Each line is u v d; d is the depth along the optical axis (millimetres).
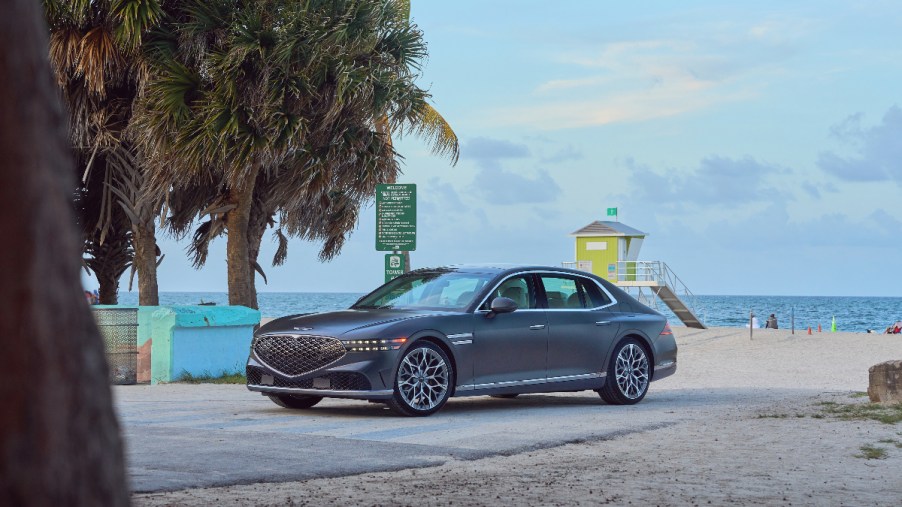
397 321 9562
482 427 8688
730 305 165875
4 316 1769
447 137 26125
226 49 17750
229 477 5684
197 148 17250
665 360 11758
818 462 6820
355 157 19062
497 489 5500
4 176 1794
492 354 10047
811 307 150500
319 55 17609
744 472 6332
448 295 10391
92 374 1837
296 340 9570
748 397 12422
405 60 19500
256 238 20734
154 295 20391
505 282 10547
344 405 10859
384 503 4980
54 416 1776
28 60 1832
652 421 9266
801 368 20000
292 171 19516
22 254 1787
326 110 18203
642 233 44969
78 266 1860
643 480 5930
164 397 11867
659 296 42500
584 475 6105
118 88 19547
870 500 5344
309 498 5090
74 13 17547
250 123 17484
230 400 11500
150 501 4895
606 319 11156
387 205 15305
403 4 20438
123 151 19797
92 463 1811
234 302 19734
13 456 1741
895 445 7711
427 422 9094
